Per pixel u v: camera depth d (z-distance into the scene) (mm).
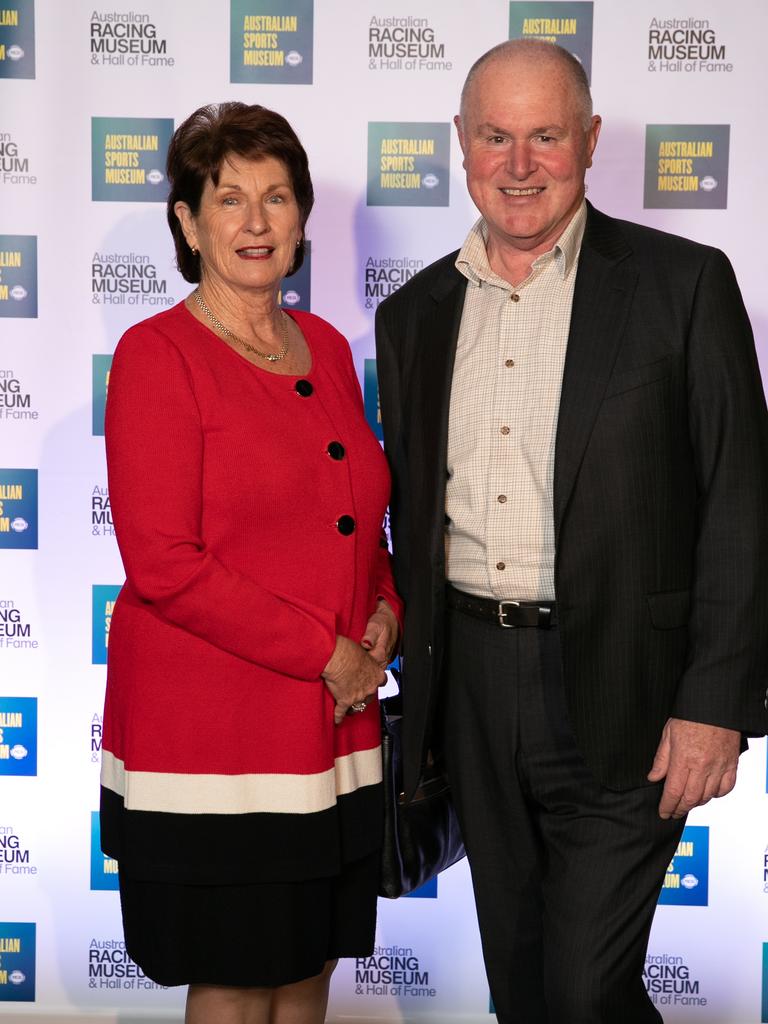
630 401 1792
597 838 1896
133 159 2668
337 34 2635
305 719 1875
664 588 1841
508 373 1908
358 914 2066
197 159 1888
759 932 2758
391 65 2643
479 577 1943
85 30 2635
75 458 2727
